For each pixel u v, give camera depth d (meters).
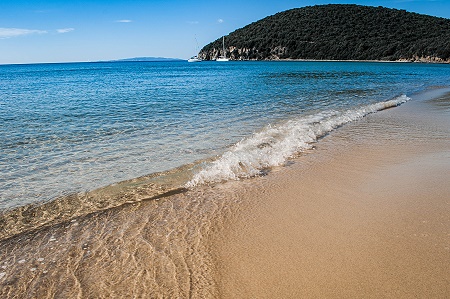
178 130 10.62
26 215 4.96
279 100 18.16
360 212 4.73
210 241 4.06
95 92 24.92
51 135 10.02
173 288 3.19
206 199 5.40
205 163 7.28
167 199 5.44
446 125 11.17
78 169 6.97
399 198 5.16
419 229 4.16
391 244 3.84
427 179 5.94
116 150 8.37
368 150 8.18
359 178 6.18
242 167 6.93
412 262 3.48
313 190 5.65
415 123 11.61
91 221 4.73
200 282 3.27
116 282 3.33
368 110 14.22
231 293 3.10
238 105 16.33
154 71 76.06
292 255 3.69
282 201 5.23
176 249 3.90
